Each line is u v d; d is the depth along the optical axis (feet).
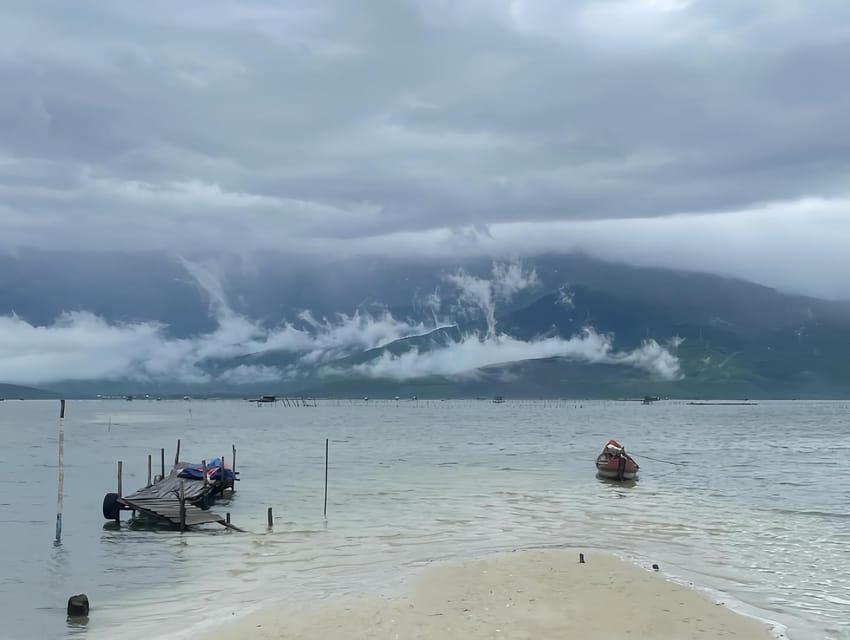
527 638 51.93
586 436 362.94
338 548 87.76
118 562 81.25
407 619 56.29
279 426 485.15
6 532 100.07
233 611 60.64
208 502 124.36
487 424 533.55
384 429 443.73
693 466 203.92
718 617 57.93
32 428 450.71
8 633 56.54
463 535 95.91
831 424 536.01
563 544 89.25
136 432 396.78
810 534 97.09
